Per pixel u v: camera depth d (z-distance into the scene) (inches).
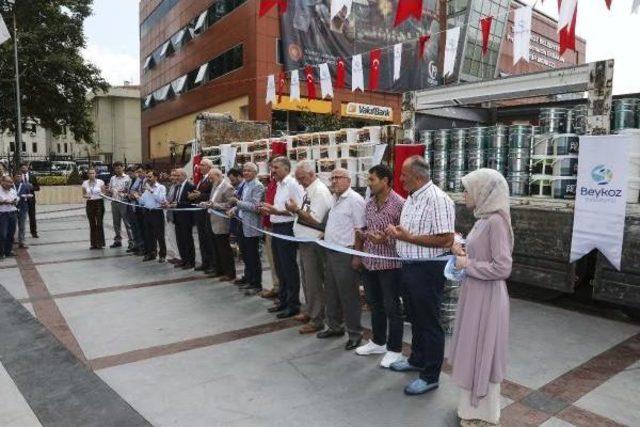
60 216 655.8
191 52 1143.6
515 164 219.0
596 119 188.7
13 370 153.9
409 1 184.1
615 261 180.7
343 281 162.2
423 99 257.4
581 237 189.9
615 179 179.2
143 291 245.4
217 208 256.2
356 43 893.2
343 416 121.0
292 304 201.6
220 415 122.3
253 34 868.6
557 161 204.1
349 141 238.4
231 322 196.2
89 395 134.8
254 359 158.1
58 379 145.8
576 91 209.8
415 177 129.5
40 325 193.6
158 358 159.3
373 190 148.2
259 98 867.4
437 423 117.2
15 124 1074.7
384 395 132.3
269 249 228.5
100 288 251.9
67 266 309.6
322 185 180.5
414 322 142.0
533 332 181.2
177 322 196.2
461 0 779.4
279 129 893.8
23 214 384.5
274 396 132.1
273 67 884.0
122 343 173.2
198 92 1114.1
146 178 324.8
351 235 160.7
